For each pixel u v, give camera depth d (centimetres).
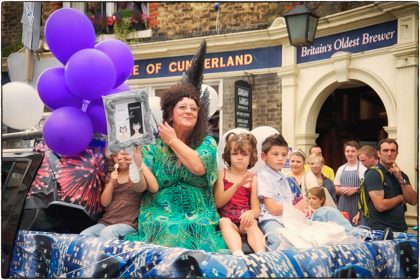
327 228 261
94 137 312
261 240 260
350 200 558
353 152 580
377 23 741
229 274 208
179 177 269
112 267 233
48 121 289
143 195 288
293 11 611
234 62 902
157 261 219
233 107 903
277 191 296
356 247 253
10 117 408
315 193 368
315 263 231
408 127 700
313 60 831
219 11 904
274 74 870
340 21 779
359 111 911
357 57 773
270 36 859
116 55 319
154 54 951
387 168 449
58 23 297
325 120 916
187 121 273
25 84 413
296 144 852
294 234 253
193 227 253
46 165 299
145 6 951
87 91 286
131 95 261
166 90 283
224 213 287
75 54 287
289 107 854
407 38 696
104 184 301
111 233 274
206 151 270
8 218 290
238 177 290
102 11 949
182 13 928
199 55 304
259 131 368
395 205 440
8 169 307
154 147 277
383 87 737
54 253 261
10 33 938
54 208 296
